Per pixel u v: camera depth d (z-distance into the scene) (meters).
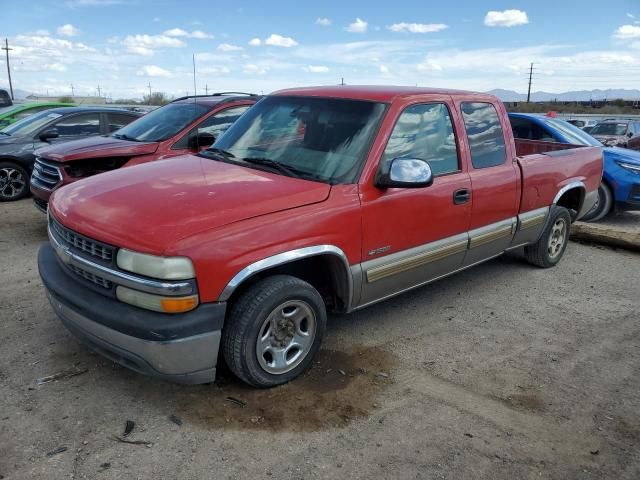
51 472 2.68
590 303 5.30
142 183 3.58
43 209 6.59
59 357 3.77
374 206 3.74
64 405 3.23
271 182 3.59
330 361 3.90
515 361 4.06
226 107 7.10
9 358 3.73
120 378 3.54
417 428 3.18
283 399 3.39
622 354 4.26
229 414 3.21
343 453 2.93
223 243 3.01
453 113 4.51
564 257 6.83
